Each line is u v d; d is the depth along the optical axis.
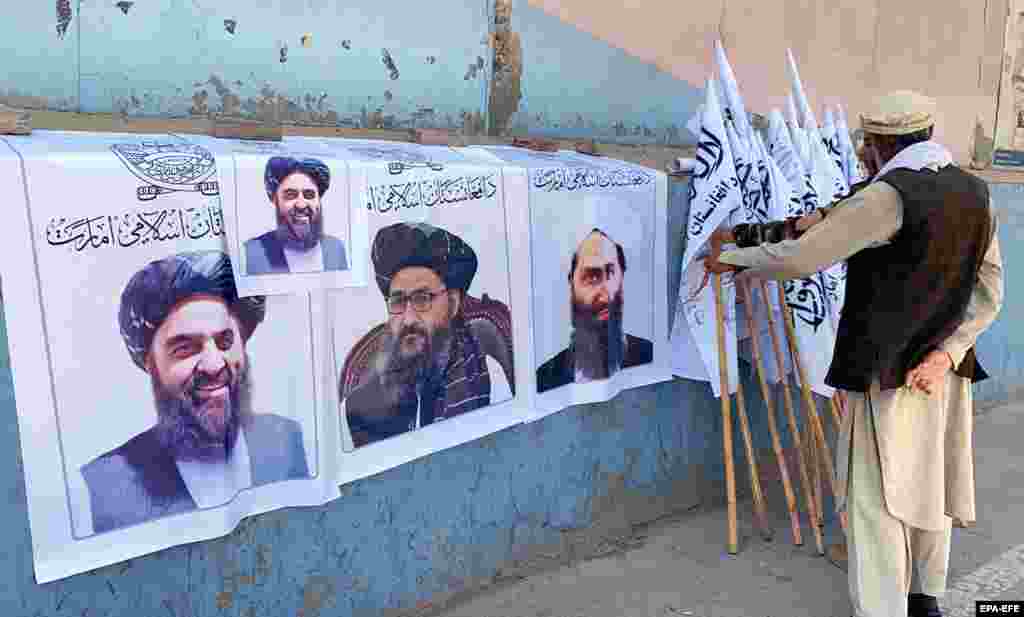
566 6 3.72
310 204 2.57
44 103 2.43
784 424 4.55
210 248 2.39
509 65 3.55
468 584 3.31
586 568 3.60
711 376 3.84
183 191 2.32
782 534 4.02
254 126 2.70
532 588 3.41
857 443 2.97
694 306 3.82
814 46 5.01
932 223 2.77
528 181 3.23
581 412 3.65
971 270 2.86
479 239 3.10
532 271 3.30
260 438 2.57
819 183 4.10
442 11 3.29
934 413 2.92
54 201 2.12
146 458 2.33
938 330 2.86
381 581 3.01
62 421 2.19
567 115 3.82
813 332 3.94
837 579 3.60
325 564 2.84
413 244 2.88
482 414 3.20
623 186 3.62
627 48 4.01
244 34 2.78
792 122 4.16
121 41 2.54
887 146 3.02
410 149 3.03
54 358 2.16
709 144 3.67
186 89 2.68
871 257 2.91
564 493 3.63
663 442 4.04
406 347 2.91
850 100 5.35
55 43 2.43
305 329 2.61
